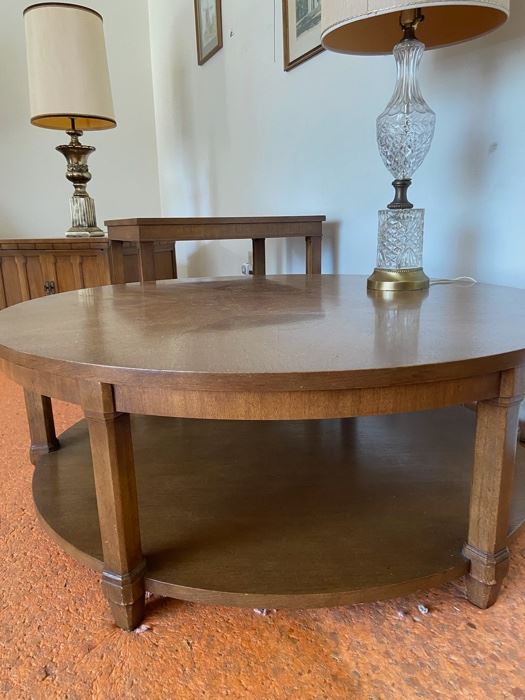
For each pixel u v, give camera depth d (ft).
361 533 2.80
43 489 3.31
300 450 3.86
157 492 3.26
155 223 5.06
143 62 10.56
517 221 3.94
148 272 5.16
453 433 4.13
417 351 2.14
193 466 3.61
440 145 4.53
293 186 6.77
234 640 2.47
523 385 2.25
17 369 2.33
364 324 2.66
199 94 9.04
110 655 2.39
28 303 3.52
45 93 7.06
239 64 7.63
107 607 2.70
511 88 3.84
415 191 4.87
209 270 10.12
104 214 10.71
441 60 4.40
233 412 1.99
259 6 6.86
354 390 1.97
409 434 4.12
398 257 3.82
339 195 5.87
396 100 3.55
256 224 5.51
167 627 2.55
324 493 3.23
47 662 2.36
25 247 7.42
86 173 7.98
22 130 9.53
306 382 1.91
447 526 2.86
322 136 6.02
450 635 2.48
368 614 2.62
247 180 7.96
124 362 2.03
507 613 2.60
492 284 4.10
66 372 2.08
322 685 2.23
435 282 4.20
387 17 3.91
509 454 2.38
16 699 2.18
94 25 7.20
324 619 2.59
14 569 3.02
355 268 5.79
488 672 2.28
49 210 10.01
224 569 2.52
